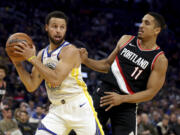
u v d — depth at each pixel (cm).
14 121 580
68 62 284
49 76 277
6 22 1438
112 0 2053
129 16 2009
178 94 1313
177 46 1891
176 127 791
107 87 337
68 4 1842
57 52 292
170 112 1006
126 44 343
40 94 955
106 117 339
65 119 298
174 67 1761
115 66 337
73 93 298
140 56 328
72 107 297
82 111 297
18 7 1625
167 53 1820
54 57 292
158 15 331
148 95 318
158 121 885
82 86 305
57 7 1788
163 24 332
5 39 1320
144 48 331
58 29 290
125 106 328
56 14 293
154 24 328
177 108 982
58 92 298
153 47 330
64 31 296
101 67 355
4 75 478
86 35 1703
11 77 995
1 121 563
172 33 1975
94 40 1689
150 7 2117
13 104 834
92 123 299
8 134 552
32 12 1627
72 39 1636
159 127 788
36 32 1427
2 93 484
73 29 1711
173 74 1598
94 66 352
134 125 326
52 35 292
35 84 313
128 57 333
